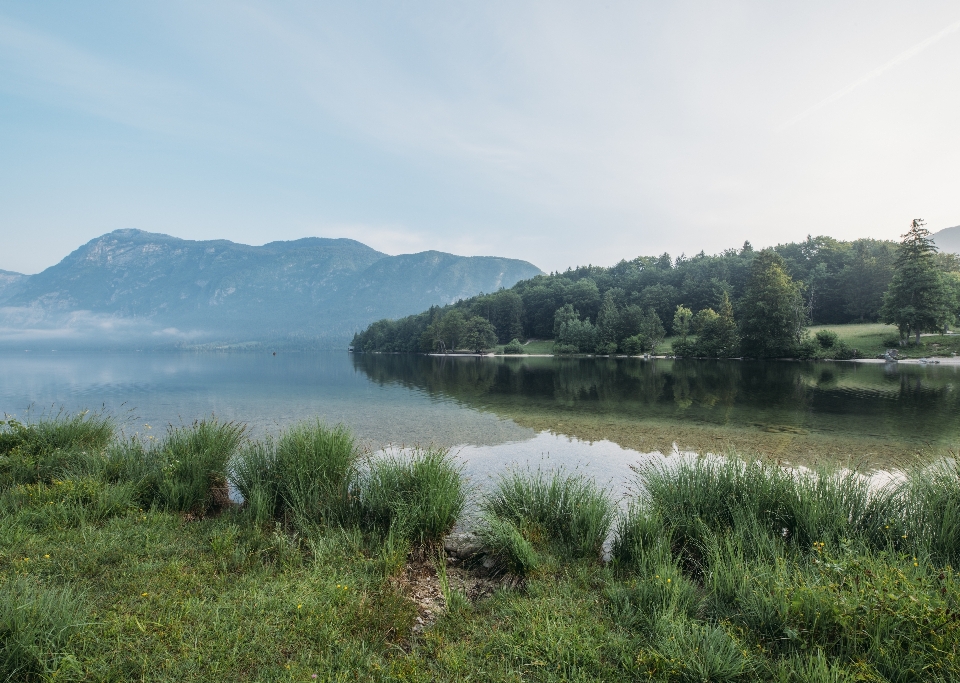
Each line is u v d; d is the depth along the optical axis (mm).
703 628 4238
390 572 5738
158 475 8273
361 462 9625
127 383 42781
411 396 30391
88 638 3982
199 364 93750
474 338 119875
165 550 5914
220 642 4082
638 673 3826
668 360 75875
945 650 3551
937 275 57719
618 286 140125
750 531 6082
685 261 161125
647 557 5867
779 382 36156
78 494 7359
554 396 29625
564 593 5289
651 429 17906
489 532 6656
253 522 7047
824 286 97125
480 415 21797
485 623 4730
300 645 4145
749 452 13883
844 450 14062
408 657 4055
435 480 7520
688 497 7172
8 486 7918
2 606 3973
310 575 5453
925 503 6234
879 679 3477
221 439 9586
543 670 3920
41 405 26344
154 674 3666
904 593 4047
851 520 6391
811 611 4242
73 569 5242
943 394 27391
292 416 21734
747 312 69562
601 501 7449
